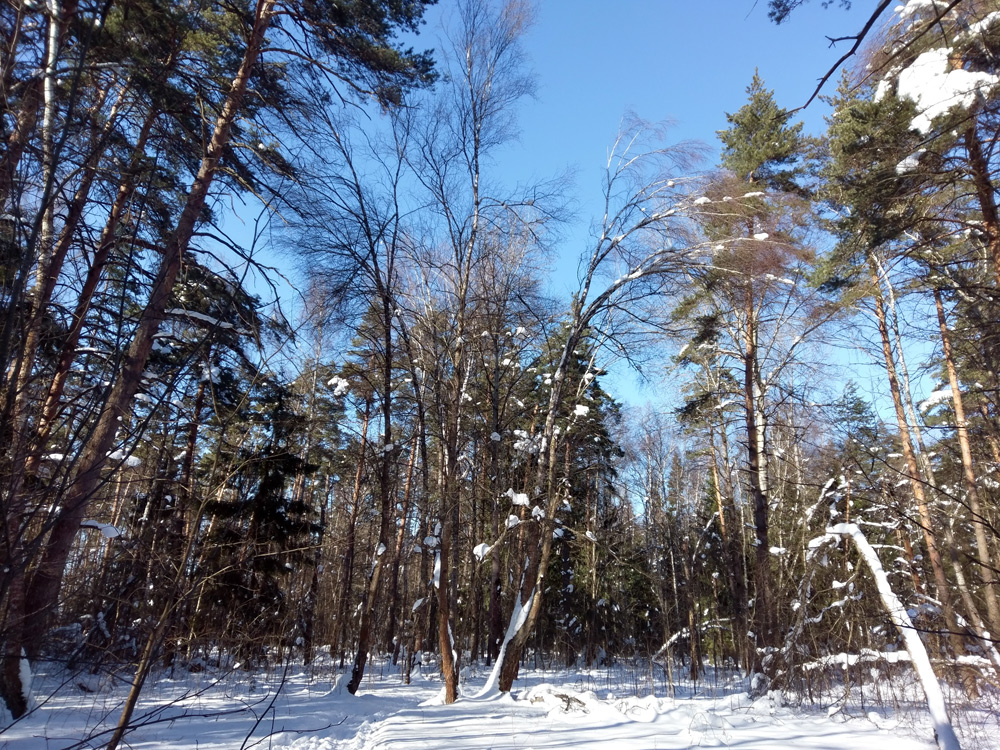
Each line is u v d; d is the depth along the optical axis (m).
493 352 16.52
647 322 14.75
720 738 8.89
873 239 9.49
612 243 14.70
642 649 22.97
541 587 14.19
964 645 10.69
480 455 18.38
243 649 10.54
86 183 4.23
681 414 19.36
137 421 4.42
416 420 15.75
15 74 3.57
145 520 6.30
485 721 10.27
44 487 3.46
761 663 15.12
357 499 21.00
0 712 7.52
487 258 14.98
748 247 14.05
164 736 8.09
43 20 3.79
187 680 12.19
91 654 4.85
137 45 5.63
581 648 26.62
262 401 6.25
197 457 13.68
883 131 8.86
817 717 11.24
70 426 3.92
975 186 9.10
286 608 15.86
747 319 17.17
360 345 15.71
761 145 17.09
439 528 14.36
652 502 25.73
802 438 14.58
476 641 22.92
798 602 13.97
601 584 25.92
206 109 9.58
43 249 3.76
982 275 9.55
